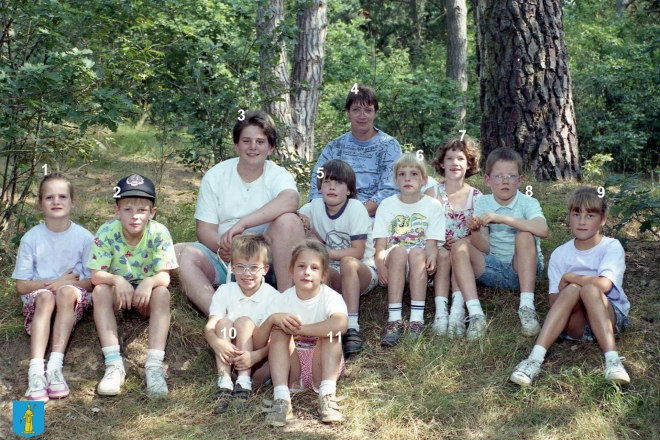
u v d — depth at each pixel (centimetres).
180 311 459
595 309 397
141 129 1102
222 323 404
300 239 450
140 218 416
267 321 393
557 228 564
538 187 656
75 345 427
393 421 373
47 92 520
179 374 424
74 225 445
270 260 467
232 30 1100
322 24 910
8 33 575
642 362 404
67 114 507
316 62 910
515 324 455
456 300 459
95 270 420
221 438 360
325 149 554
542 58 689
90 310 448
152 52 671
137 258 432
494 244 482
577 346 424
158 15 743
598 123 1392
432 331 452
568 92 704
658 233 547
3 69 500
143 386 409
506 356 424
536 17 687
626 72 1456
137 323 443
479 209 482
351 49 1659
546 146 696
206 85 663
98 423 374
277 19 842
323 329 388
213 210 472
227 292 418
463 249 455
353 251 463
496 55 702
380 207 478
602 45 1648
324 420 375
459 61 1878
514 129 699
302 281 397
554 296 428
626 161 1423
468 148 497
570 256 428
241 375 398
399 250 455
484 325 439
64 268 437
